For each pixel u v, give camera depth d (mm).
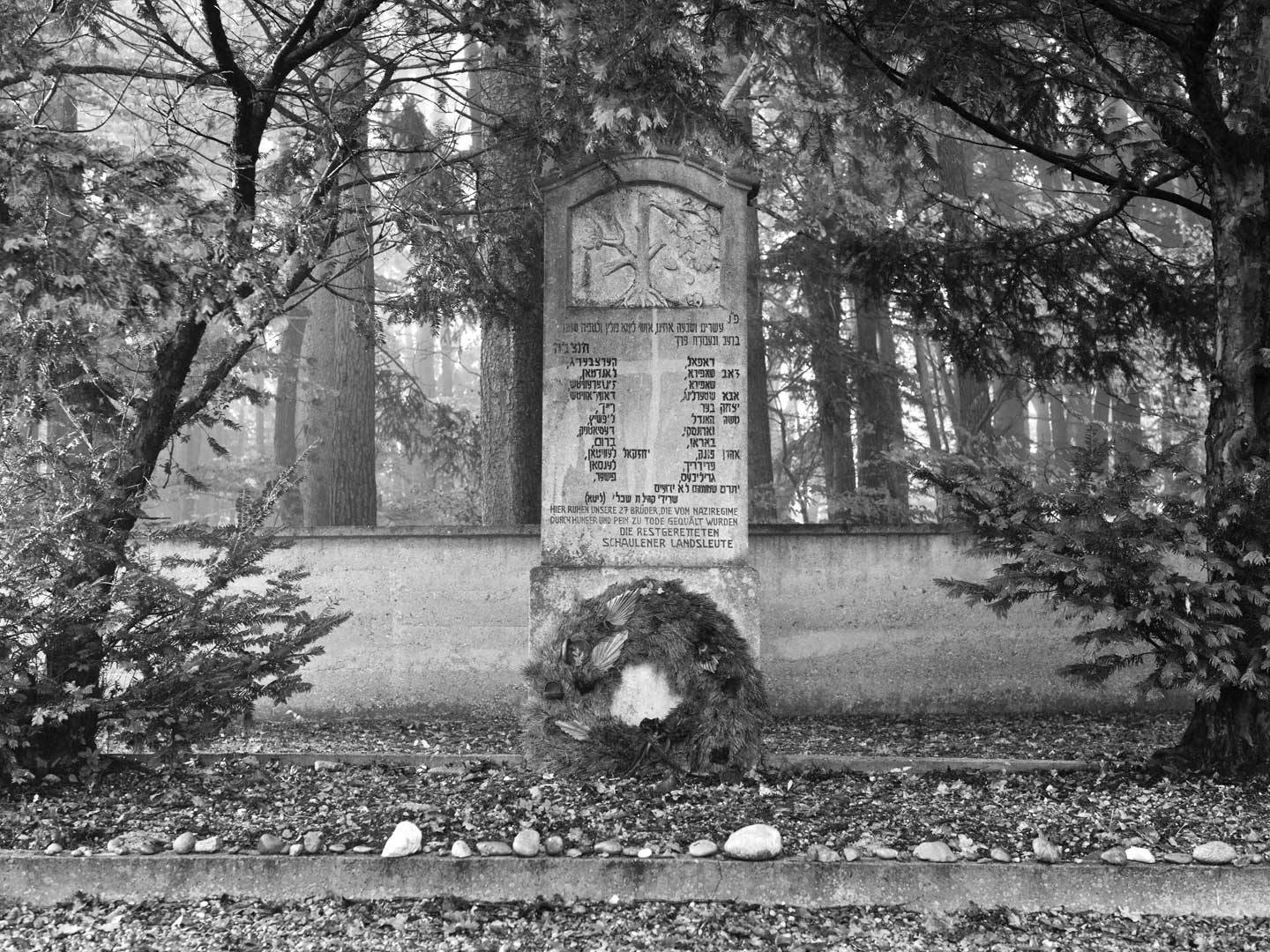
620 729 6277
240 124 6473
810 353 16953
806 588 9938
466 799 5648
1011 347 9453
